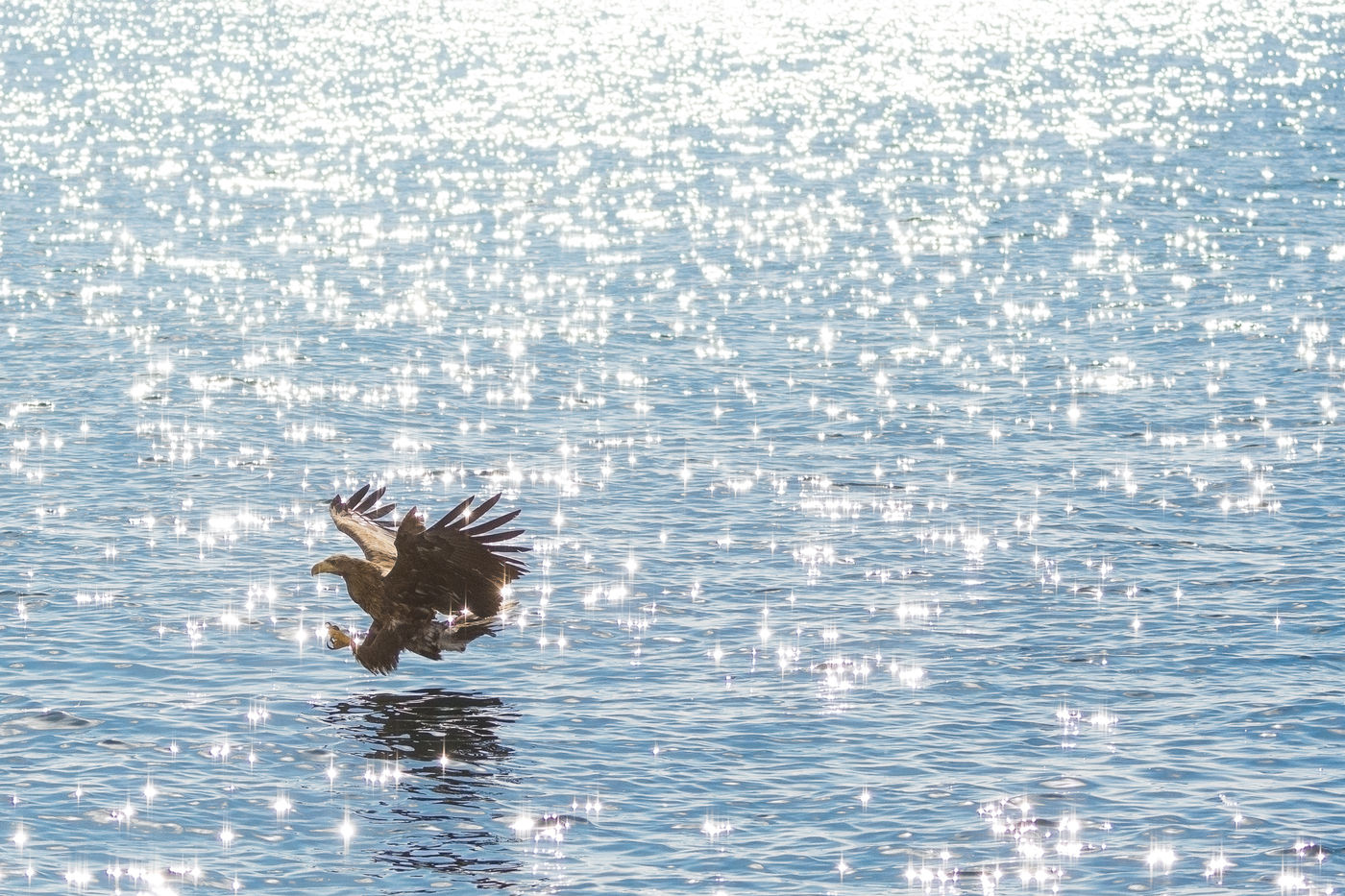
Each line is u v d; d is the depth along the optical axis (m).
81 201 96.06
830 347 60.56
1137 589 35.31
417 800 25.69
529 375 55.88
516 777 26.47
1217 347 59.03
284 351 58.81
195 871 23.50
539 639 32.53
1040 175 108.25
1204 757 27.09
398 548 24.81
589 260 79.38
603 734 28.16
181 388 52.91
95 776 26.22
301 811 25.30
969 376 55.59
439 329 63.12
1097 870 23.59
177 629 32.72
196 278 73.19
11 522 39.09
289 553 37.53
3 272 73.06
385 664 25.36
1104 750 27.38
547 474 44.22
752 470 44.72
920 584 35.75
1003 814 25.19
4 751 27.00
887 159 117.19
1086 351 59.16
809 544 38.50
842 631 33.00
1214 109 145.62
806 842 24.45
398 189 103.62
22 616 33.16
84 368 55.34
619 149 123.69
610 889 23.16
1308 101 150.88
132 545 37.78
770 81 175.88
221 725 28.28
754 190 103.19
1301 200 95.25
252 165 113.25
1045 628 33.06
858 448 46.81
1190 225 87.19
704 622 33.50
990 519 40.34
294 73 180.88
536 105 153.38
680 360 58.31
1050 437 47.88
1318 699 29.27
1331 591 34.91
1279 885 23.09
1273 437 47.31
